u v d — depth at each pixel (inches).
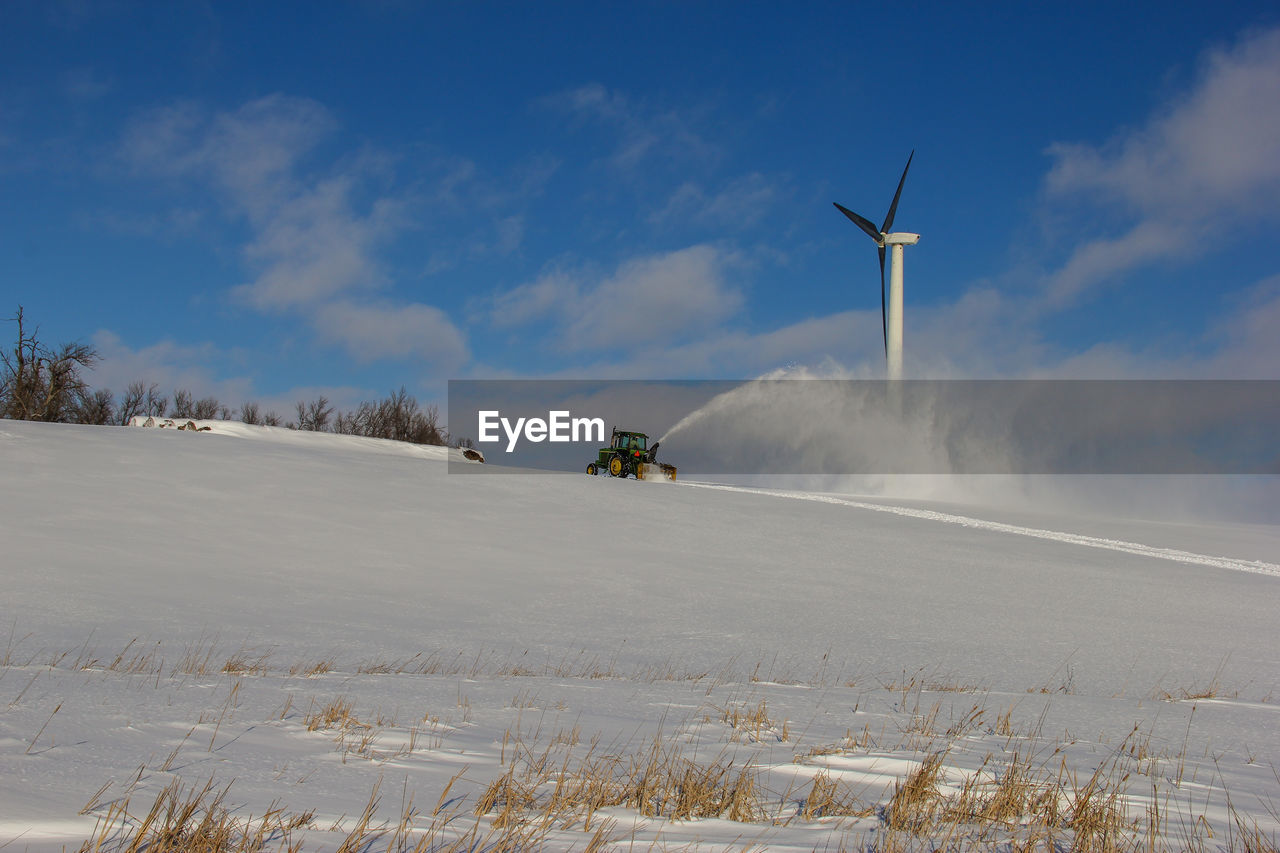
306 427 3218.5
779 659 569.6
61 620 538.3
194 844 132.5
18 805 144.9
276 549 832.3
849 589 850.8
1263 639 722.2
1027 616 774.5
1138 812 200.7
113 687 283.7
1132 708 398.6
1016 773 216.1
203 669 375.9
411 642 554.3
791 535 1101.7
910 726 315.9
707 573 882.8
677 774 210.8
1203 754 298.2
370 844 142.6
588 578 829.2
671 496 1330.0
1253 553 1225.4
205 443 1331.2
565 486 1315.2
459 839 147.3
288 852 132.2
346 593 705.6
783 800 196.1
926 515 1378.0
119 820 142.2
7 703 238.5
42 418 2262.6
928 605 800.9
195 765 188.9
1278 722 376.8
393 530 954.7
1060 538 1238.3
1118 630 732.7
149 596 629.9
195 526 880.9
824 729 300.8
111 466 1090.1
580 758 227.8
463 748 231.3
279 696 291.6
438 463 1441.9
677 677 475.8
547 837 157.2
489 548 919.0
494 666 490.0
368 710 279.6
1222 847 171.3
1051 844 166.2
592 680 409.7
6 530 781.9
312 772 192.4
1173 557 1131.3
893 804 189.6
